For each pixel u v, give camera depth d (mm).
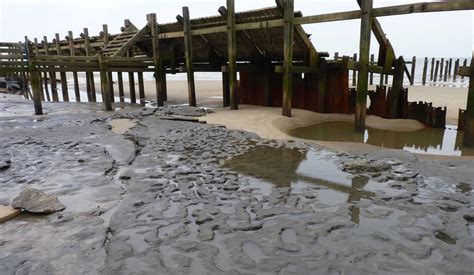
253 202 4770
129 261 3346
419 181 5516
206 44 15773
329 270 3146
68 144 8367
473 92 7738
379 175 5855
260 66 14461
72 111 14734
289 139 8836
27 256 3455
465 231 3848
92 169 6367
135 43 17188
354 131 10047
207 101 19141
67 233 3949
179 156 7219
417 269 3146
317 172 6129
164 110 13578
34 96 13453
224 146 8062
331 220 4172
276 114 12117
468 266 3188
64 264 3307
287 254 3436
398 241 3658
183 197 4973
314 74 12969
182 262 3307
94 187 5461
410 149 8586
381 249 3498
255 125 10406
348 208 4520
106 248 3617
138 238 3807
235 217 4289
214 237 3811
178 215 4367
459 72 7938
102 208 4672
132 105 17312
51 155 7375
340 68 12359
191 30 14820
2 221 4246
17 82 27969
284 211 4457
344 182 5578
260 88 14930
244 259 3336
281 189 5254
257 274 3104
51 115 13383
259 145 8188
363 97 9641
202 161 6859
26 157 7230
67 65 14023
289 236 3803
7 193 5195
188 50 14875
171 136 9203
